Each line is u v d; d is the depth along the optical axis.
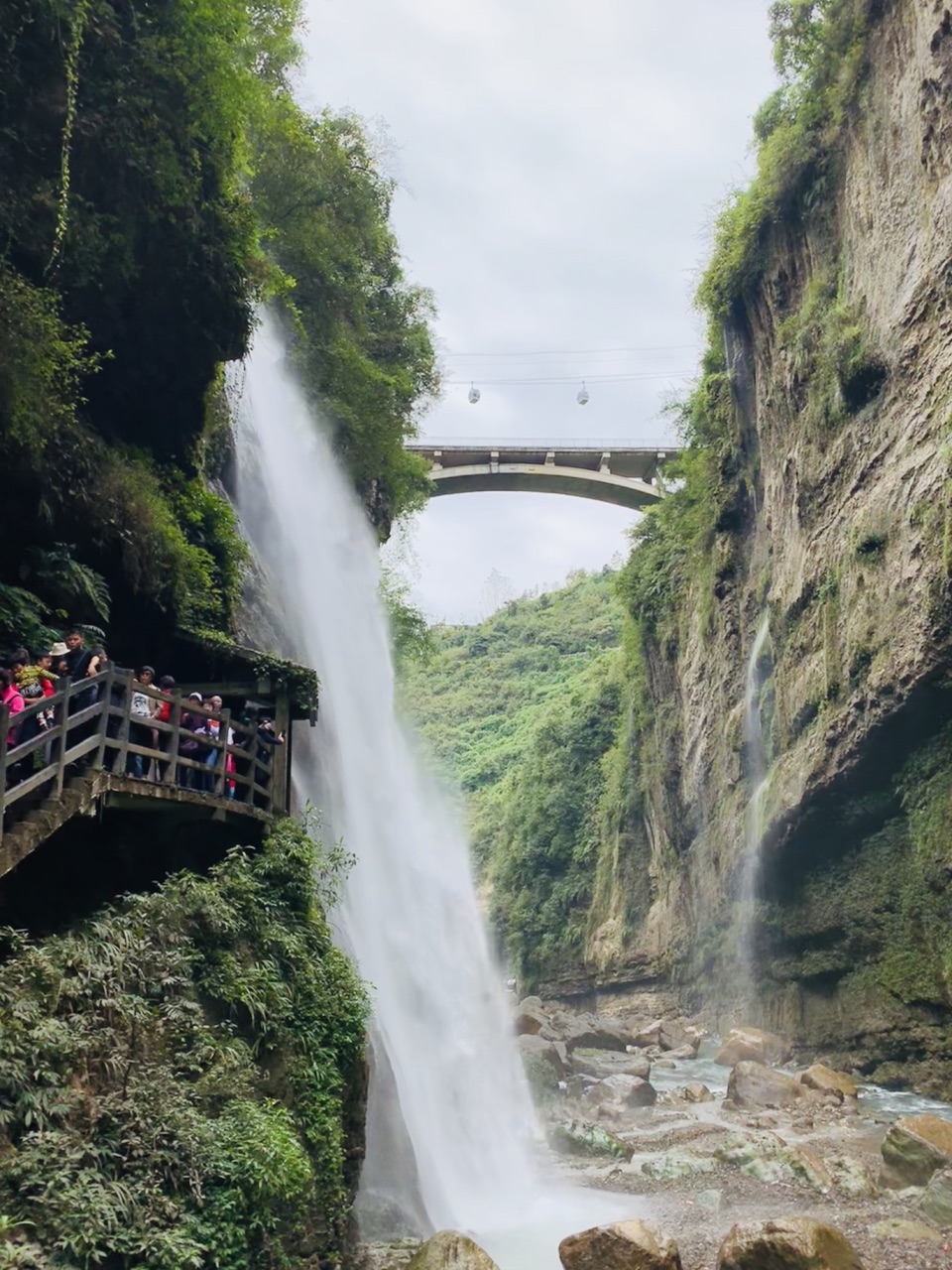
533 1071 22.80
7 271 11.21
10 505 11.38
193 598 14.65
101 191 12.94
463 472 53.97
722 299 36.59
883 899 25.44
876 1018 25.11
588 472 54.38
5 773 7.94
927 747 23.69
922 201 24.36
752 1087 21.84
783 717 30.88
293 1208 9.23
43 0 11.48
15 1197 6.69
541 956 58.31
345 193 28.05
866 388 26.95
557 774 62.50
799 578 30.06
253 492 22.12
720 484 39.25
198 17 13.38
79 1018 7.87
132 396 15.17
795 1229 10.38
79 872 10.56
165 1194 7.66
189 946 9.75
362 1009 11.59
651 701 49.06
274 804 12.61
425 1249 10.01
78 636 10.11
